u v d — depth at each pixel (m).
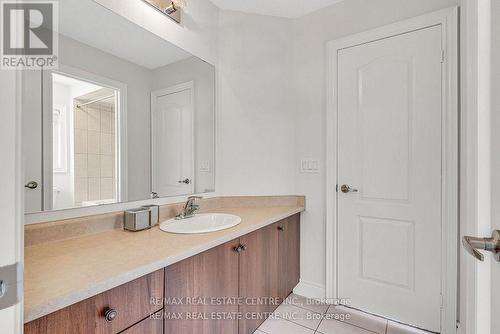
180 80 1.68
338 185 1.90
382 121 1.74
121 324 0.80
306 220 2.05
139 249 0.99
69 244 1.05
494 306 0.58
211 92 1.91
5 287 0.46
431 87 1.58
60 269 0.80
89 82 1.23
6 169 0.46
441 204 1.55
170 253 0.95
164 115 1.58
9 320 0.46
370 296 1.79
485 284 0.61
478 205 0.62
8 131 0.46
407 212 1.66
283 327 1.65
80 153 1.20
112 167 1.33
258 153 2.04
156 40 1.53
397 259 1.69
